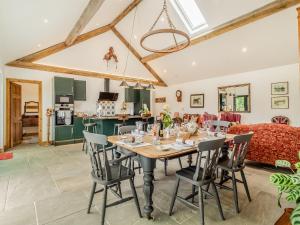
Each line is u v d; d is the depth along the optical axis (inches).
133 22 248.1
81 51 266.7
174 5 197.8
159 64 325.1
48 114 243.3
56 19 172.9
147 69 344.2
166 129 107.7
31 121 347.9
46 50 240.4
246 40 208.4
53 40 223.8
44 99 245.6
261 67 238.1
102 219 71.6
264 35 193.5
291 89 217.2
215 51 242.7
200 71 294.2
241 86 263.3
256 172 133.3
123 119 225.1
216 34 202.5
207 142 71.2
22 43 190.7
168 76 347.9
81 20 181.5
